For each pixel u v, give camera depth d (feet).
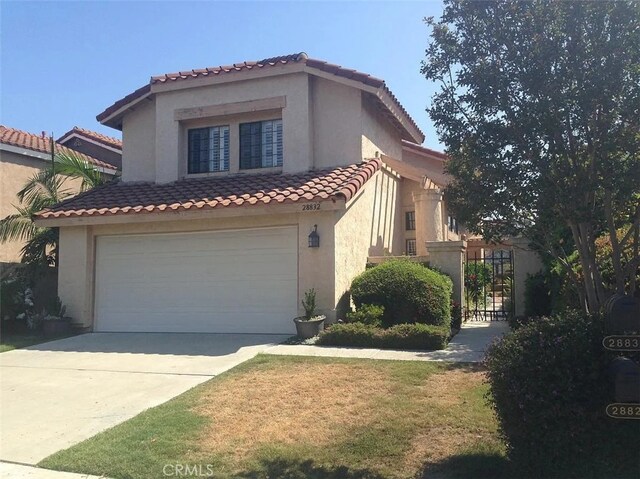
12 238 56.08
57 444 21.16
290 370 29.40
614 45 15.87
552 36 16.39
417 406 22.68
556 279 34.86
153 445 19.97
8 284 48.26
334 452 18.71
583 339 15.74
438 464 17.46
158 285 45.34
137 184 52.75
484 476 16.39
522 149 17.01
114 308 46.47
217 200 41.96
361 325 36.22
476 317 50.90
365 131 48.29
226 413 23.13
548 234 18.39
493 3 17.35
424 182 52.65
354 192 40.29
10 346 40.70
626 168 15.88
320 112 47.96
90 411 24.94
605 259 24.07
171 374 30.58
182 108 50.96
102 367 33.09
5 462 19.61
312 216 40.81
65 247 47.60
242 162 50.03
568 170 16.51
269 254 42.34
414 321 38.06
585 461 15.48
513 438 16.07
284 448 19.24
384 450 18.63
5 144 63.36
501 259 50.55
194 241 44.60
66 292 47.21
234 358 33.50
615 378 14.70
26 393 28.25
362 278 40.42
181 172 51.16
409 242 60.90
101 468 18.40
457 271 44.78
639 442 15.24
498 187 17.65
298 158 47.19
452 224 69.36
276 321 41.68
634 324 15.21
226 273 43.45
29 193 57.52
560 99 15.99
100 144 82.53
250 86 48.96
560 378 15.40
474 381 25.89
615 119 15.99
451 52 18.15
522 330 17.25
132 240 46.47
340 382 26.71
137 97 52.75
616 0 15.88
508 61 17.17
